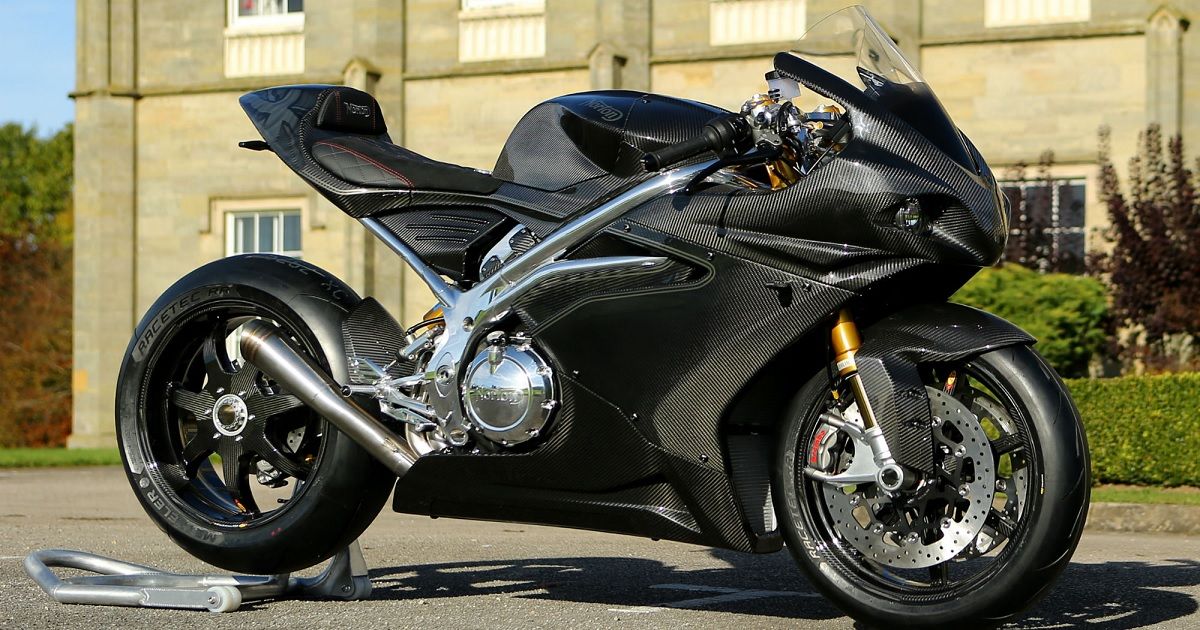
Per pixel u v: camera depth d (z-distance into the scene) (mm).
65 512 8773
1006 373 3508
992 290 14352
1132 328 15492
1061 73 17625
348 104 4492
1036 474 3455
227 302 4359
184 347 4508
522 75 20219
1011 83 17797
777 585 4785
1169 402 10523
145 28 22344
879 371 3549
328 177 4305
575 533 6941
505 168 4164
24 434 32312
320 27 21422
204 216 22047
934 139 3629
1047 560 3434
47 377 32781
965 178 3564
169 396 4508
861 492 3686
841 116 3781
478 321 3979
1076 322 14477
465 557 5609
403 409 4078
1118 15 17500
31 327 32812
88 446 22016
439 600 4348
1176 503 8875
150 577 4379
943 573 3627
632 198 3824
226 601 4066
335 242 21297
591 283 3830
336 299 4285
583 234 3873
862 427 3611
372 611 4113
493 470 3938
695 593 4562
